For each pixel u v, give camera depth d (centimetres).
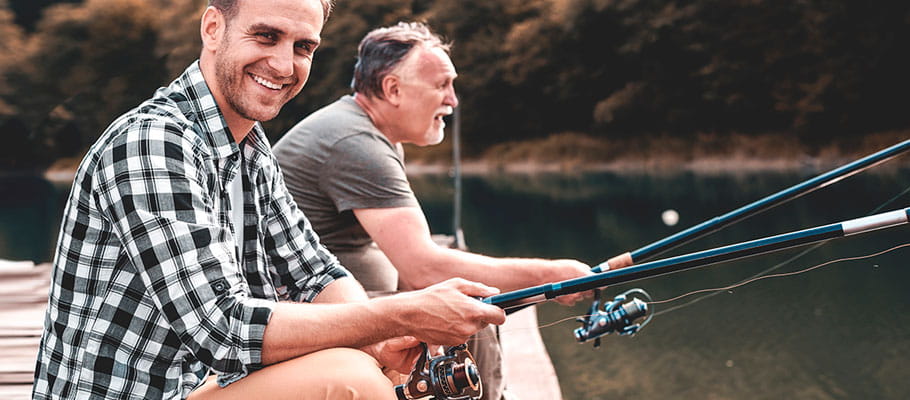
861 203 1244
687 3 2923
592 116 3322
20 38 3794
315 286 164
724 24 2805
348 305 132
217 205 135
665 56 2980
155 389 129
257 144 149
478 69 3494
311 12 139
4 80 3619
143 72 3659
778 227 1088
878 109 2503
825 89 2523
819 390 441
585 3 3097
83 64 3625
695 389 453
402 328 134
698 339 553
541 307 667
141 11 3669
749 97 2789
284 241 162
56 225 1702
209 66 138
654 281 758
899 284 671
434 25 3578
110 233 126
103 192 124
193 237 125
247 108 138
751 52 2777
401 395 150
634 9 3000
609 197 1856
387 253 214
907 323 555
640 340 558
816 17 2544
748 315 608
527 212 1569
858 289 666
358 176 216
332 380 127
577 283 142
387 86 233
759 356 508
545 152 3228
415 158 3506
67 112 3597
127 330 127
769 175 2320
